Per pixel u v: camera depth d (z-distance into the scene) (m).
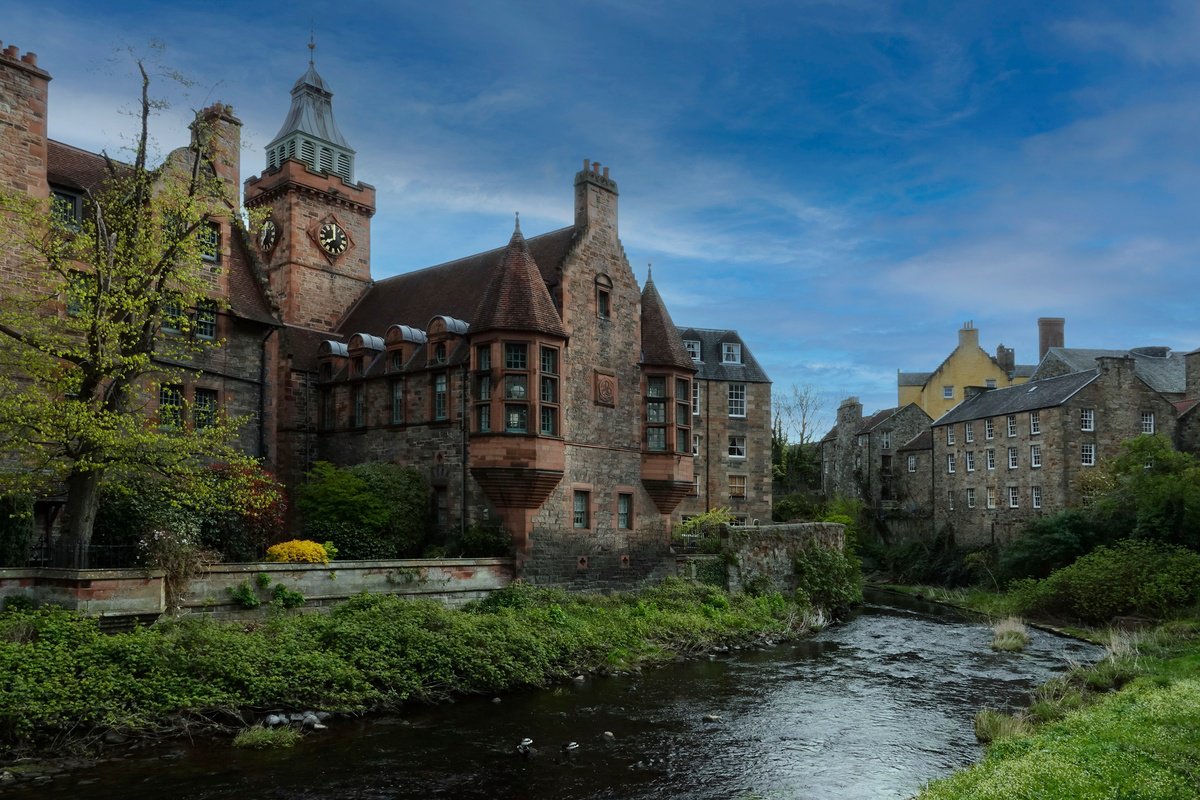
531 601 26.59
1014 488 53.88
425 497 30.17
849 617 38.56
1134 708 16.00
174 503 21.89
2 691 14.52
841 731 18.39
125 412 20.42
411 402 31.77
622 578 32.31
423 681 19.77
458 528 29.61
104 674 15.83
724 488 51.28
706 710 20.00
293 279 39.78
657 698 21.08
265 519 25.81
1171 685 18.67
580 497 31.22
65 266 20.50
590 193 32.84
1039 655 27.91
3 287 22.17
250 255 31.48
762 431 52.78
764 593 36.56
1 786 13.30
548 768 15.49
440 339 31.17
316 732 17.00
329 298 41.16
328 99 44.88
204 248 22.16
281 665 17.97
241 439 29.05
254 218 23.92
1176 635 27.98
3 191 19.88
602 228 33.22
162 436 19.81
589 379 31.78
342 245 41.94
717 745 17.19
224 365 28.81
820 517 59.03
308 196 40.69
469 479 29.45
